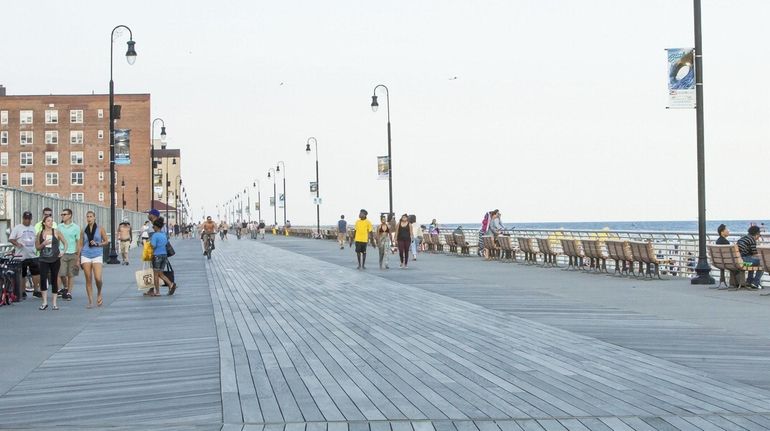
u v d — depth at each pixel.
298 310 18.62
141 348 13.36
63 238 19.62
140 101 121.75
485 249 40.56
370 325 15.80
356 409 8.73
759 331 14.53
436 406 8.83
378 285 25.56
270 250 56.56
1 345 13.77
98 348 13.41
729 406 8.74
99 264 19.95
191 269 35.09
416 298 21.22
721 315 16.92
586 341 13.48
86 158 119.44
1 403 9.34
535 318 16.70
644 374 10.58
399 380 10.30
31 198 27.58
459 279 27.77
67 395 9.75
